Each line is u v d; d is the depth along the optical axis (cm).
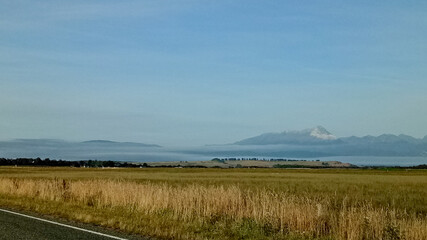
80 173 9631
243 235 1233
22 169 12556
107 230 1237
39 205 1973
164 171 12150
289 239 1216
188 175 8712
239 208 1733
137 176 7806
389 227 1274
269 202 1708
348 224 1334
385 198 3356
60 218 1543
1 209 1875
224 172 11531
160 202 1869
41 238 1096
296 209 1477
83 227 1295
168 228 1284
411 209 2625
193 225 1376
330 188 4497
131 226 1286
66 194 2497
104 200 2139
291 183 5478
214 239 1142
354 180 6625
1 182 3359
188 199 1845
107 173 9700
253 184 5122
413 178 7612
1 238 1095
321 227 1385
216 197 1842
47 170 11875
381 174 10556
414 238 1239
